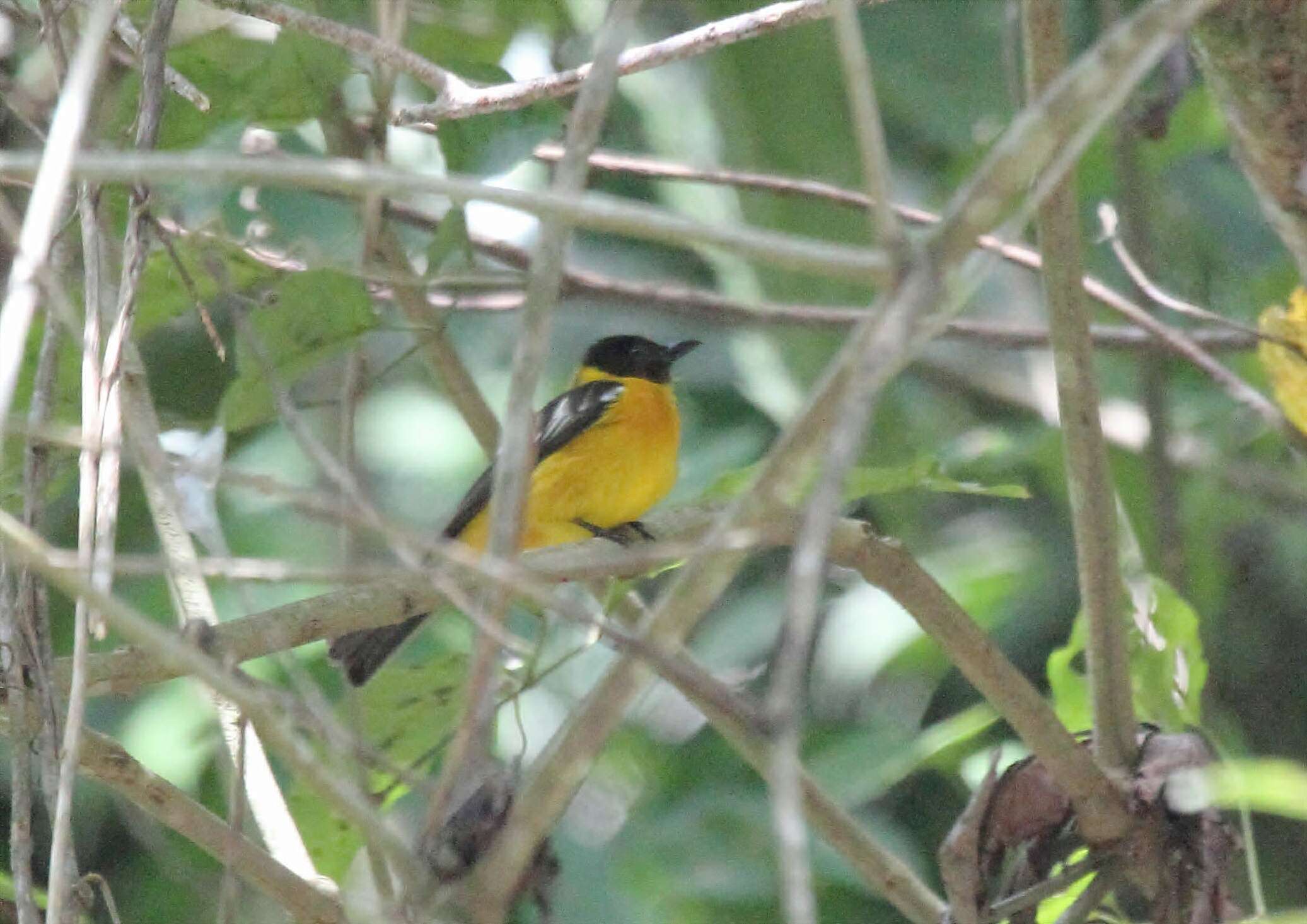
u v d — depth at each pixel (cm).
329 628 613
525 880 539
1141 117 812
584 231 1405
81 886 561
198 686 726
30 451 602
